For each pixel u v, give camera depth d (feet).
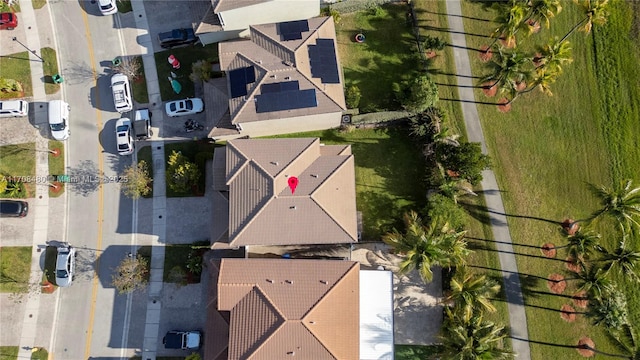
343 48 148.97
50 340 132.57
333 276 117.19
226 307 117.08
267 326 112.57
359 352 114.32
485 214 139.44
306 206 120.16
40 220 139.13
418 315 132.36
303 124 136.36
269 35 130.41
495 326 115.65
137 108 146.10
